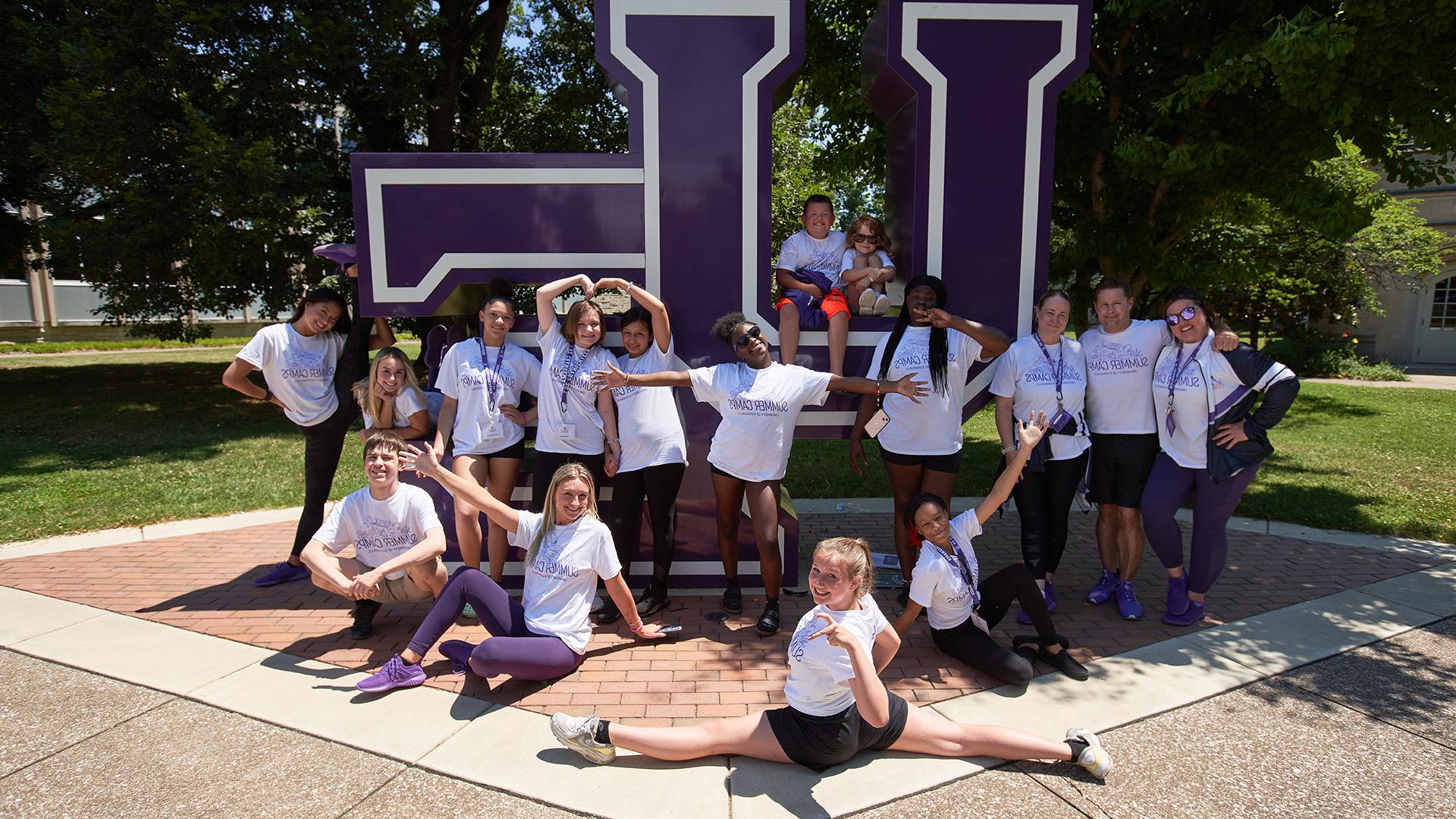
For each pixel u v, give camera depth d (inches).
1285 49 222.8
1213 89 253.0
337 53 414.3
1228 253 369.7
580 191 179.6
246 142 405.4
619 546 169.3
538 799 105.7
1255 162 298.0
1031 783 109.4
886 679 141.1
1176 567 164.9
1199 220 340.5
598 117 624.7
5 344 826.2
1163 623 166.9
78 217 442.6
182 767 112.5
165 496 267.3
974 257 182.9
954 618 143.9
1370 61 236.4
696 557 185.8
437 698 133.2
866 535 236.7
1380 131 276.5
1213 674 142.2
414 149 565.3
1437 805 104.7
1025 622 169.5
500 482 173.5
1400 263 574.2
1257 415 153.1
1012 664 136.0
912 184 184.4
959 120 179.2
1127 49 309.6
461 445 169.2
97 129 379.2
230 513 254.5
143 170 395.9
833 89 368.8
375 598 150.3
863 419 173.3
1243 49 257.6
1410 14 213.9
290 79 416.2
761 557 162.2
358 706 130.0
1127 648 154.0
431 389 199.6
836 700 109.1
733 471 159.9
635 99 176.9
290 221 402.9
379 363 171.8
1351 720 126.3
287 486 288.4
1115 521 178.4
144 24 390.0
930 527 140.1
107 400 498.0
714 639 159.6
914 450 166.2
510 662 130.6
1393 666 145.2
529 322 182.7
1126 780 110.3
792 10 174.4
